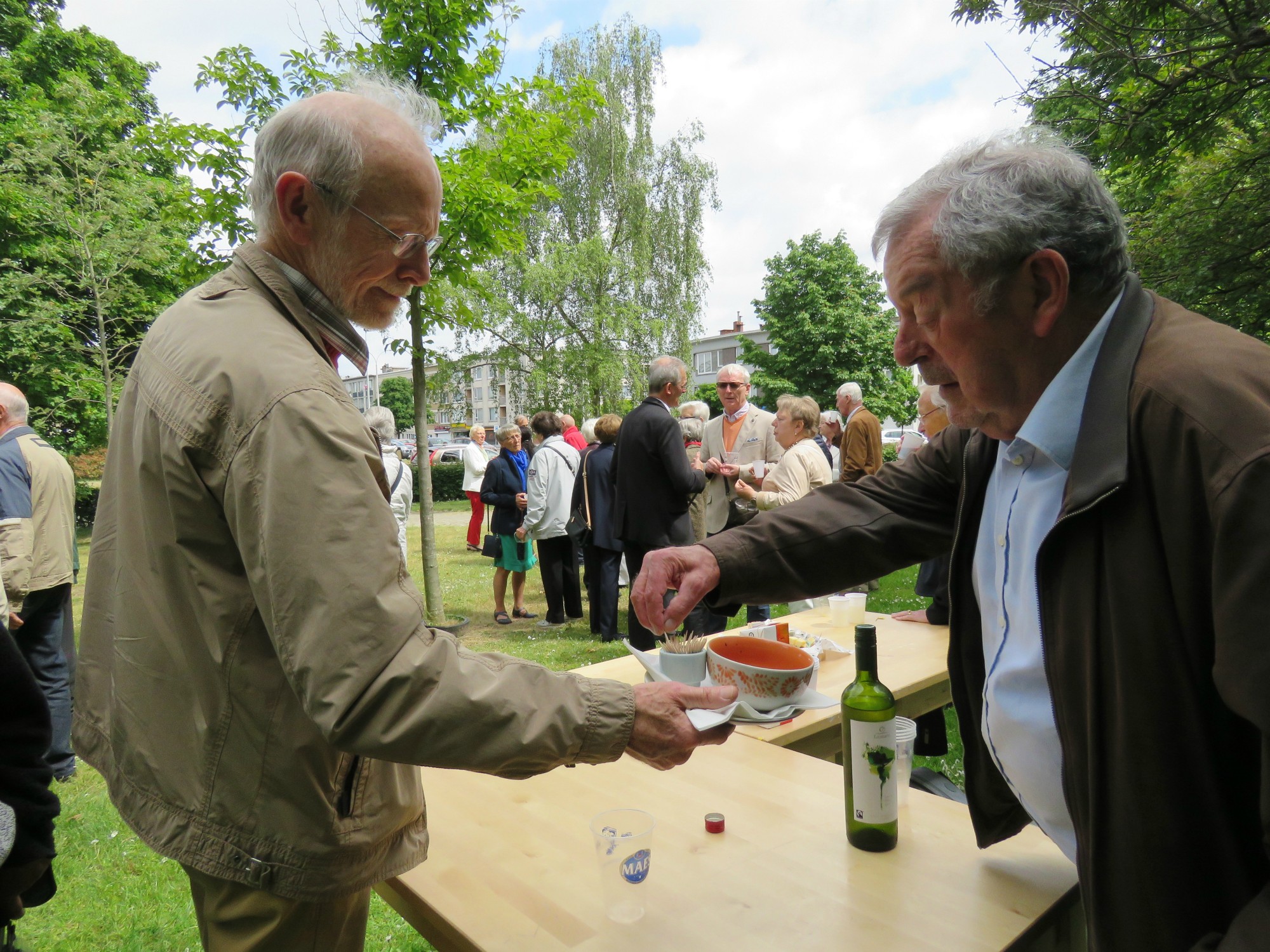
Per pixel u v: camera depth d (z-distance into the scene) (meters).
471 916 1.02
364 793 1.00
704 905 1.03
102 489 1.13
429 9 4.73
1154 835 0.77
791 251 26.25
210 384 0.91
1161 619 0.76
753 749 1.55
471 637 5.83
